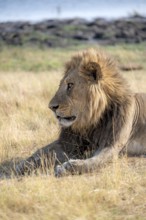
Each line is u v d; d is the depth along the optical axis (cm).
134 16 6556
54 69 3244
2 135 1436
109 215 938
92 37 4756
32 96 1970
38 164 1183
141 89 1902
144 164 1191
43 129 1526
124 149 1225
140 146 1246
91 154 1228
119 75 1203
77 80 1145
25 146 1387
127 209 963
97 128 1191
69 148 1218
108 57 1199
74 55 1188
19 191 1048
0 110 1759
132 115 1211
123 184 1064
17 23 5862
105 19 6266
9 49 4166
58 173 1126
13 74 2894
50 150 1203
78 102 1143
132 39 4606
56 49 4188
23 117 1670
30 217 932
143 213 946
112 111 1186
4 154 1307
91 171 1148
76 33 4900
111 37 4716
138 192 1034
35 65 3425
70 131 1204
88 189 1034
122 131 1185
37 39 4622
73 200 984
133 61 3294
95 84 1145
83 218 912
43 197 1001
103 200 997
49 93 2005
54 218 923
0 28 5516
